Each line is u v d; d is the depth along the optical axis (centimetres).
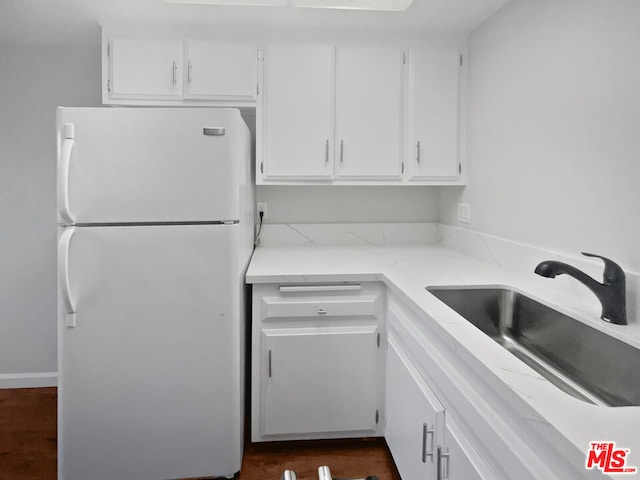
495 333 166
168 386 167
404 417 157
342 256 228
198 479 178
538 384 81
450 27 222
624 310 121
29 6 198
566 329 134
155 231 162
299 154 226
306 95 225
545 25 164
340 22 217
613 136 131
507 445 85
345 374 192
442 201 268
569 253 151
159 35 218
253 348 189
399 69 229
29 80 245
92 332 162
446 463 116
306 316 188
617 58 129
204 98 219
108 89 215
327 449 199
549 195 162
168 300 165
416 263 208
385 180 232
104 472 167
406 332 155
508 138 191
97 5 197
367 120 229
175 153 162
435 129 231
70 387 163
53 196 251
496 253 198
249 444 202
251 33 222
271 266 200
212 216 165
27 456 192
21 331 255
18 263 252
